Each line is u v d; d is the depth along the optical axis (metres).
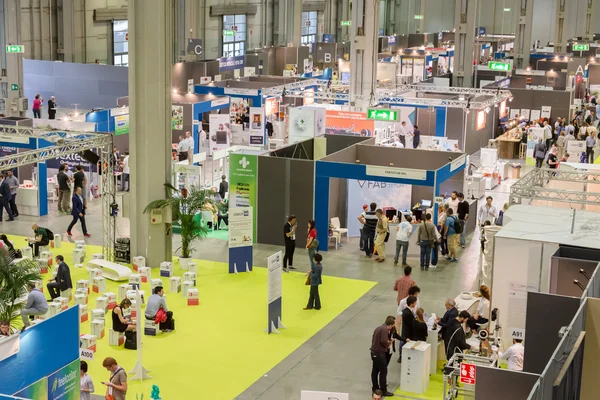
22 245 21.34
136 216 20.27
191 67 40.06
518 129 34.72
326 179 21.36
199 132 32.84
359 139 26.22
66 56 40.84
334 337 16.06
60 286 17.05
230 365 14.63
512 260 14.18
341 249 21.98
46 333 11.08
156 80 19.80
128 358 14.80
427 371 13.97
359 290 18.75
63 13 40.47
